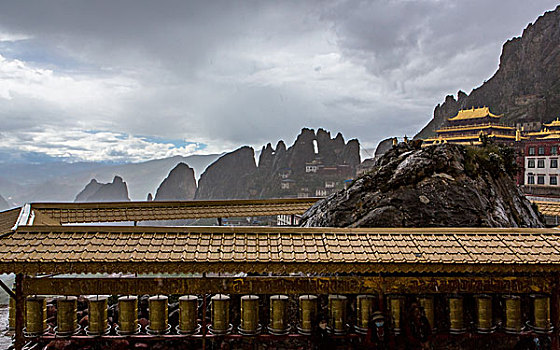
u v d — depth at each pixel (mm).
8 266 7352
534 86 124250
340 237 8250
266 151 157875
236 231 8234
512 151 14094
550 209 16891
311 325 8977
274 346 9320
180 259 7492
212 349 9297
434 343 9117
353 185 12328
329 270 7719
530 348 9297
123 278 8148
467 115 92875
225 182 155750
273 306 8969
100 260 7418
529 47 131500
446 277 8453
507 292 8516
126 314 8875
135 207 14906
